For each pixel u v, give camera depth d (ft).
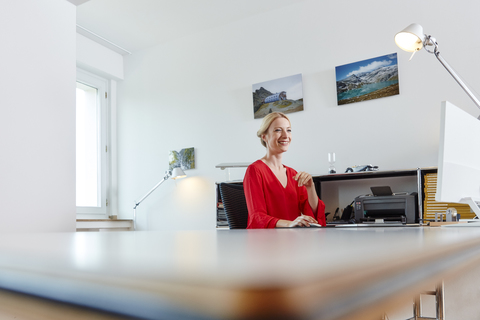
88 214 16.93
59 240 0.87
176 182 16.67
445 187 3.70
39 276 0.45
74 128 8.14
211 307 0.25
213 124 16.07
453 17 12.13
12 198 6.95
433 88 12.21
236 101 15.66
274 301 0.23
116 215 17.95
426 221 10.25
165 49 17.57
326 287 0.27
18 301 0.48
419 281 0.49
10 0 7.26
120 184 18.08
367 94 13.10
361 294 0.33
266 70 15.15
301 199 7.77
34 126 7.43
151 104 17.66
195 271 0.32
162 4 14.73
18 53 7.29
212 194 15.79
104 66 17.71
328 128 13.71
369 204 11.00
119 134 18.29
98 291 0.36
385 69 12.91
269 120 7.91
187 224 16.24
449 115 3.79
